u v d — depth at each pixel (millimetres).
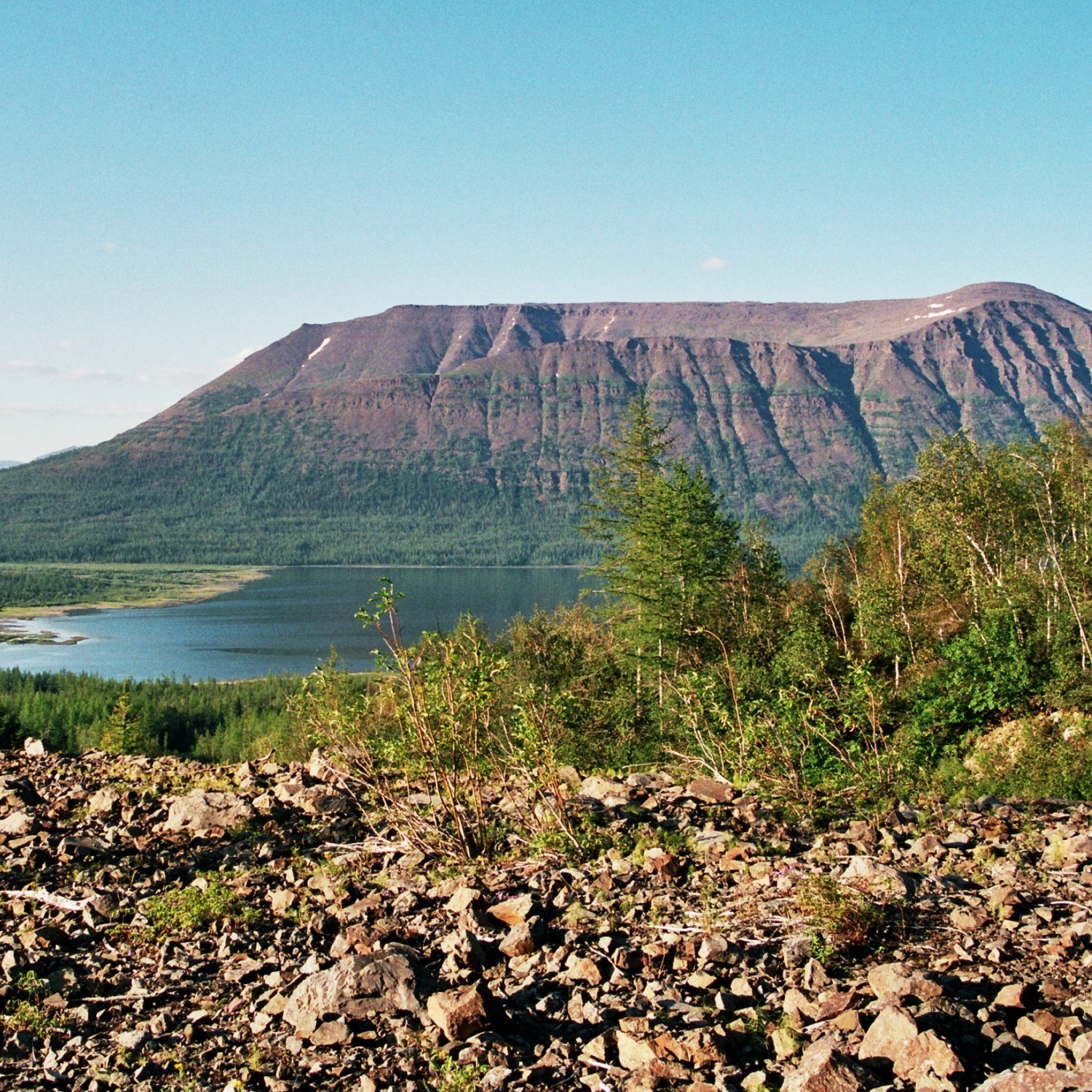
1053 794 16062
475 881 7703
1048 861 7555
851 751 11289
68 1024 5504
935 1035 4363
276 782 12039
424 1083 4617
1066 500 30359
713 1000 5328
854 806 10148
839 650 27891
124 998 5812
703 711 13719
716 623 32281
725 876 7445
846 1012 4867
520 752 9203
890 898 6562
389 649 8906
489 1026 5094
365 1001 5340
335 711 9820
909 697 23844
